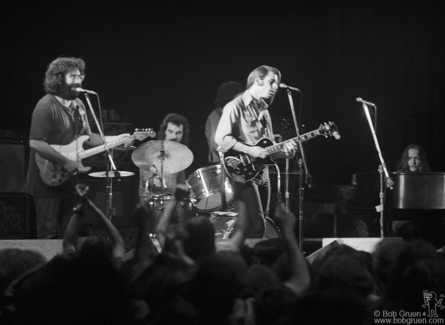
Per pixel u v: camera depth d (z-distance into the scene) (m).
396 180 9.95
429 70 12.62
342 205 11.35
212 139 10.23
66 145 7.81
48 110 7.64
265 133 8.52
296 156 11.34
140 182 10.17
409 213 10.16
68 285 3.46
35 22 12.08
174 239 4.07
